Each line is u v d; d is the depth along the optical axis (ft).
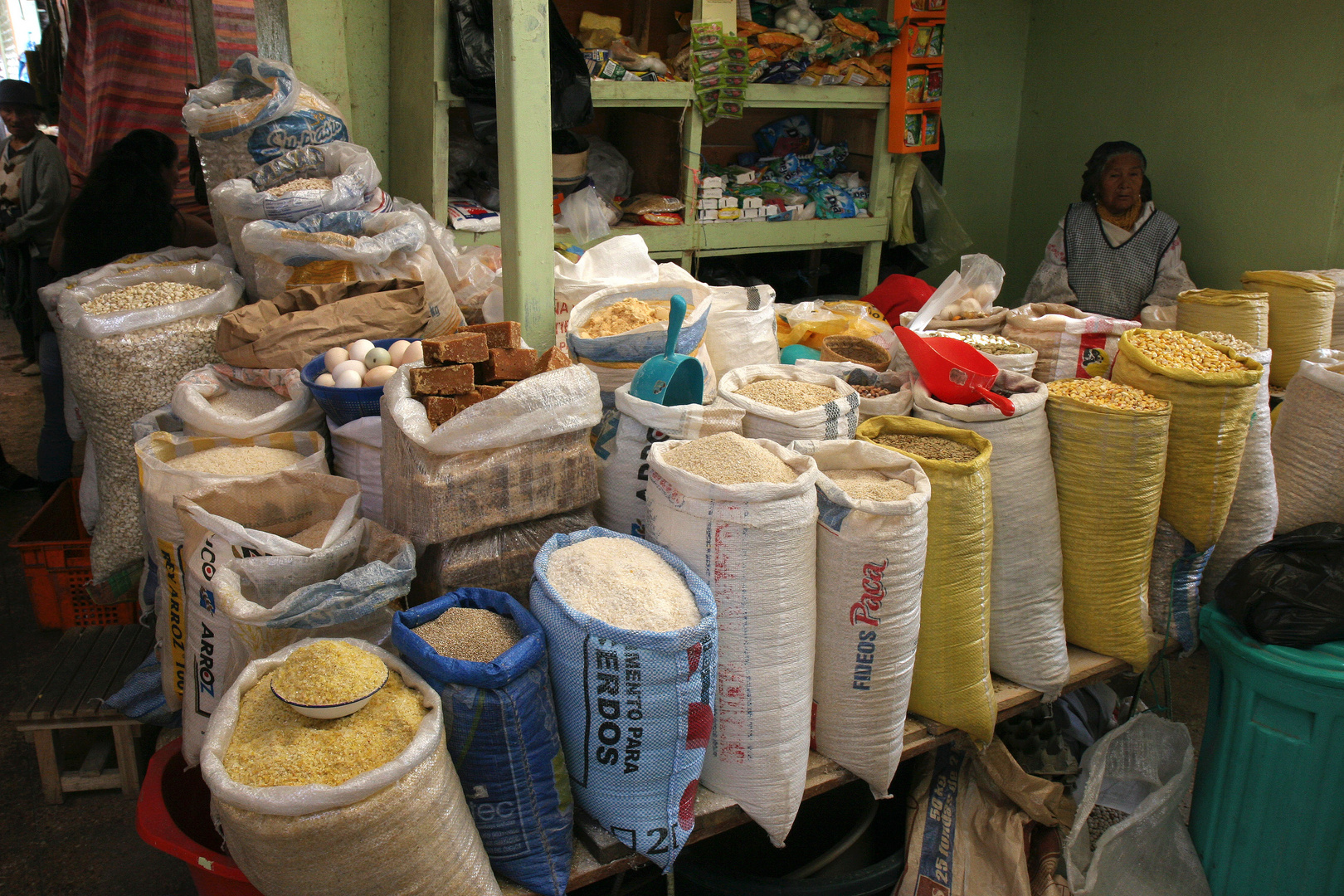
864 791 6.93
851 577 5.49
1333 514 8.09
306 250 7.31
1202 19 13.52
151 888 6.74
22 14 23.36
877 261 14.38
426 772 4.12
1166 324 11.62
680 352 6.60
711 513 5.13
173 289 7.62
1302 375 8.36
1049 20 15.69
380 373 6.20
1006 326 8.74
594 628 4.58
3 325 22.12
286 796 3.78
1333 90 12.15
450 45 9.55
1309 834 6.18
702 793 5.54
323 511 5.75
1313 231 12.63
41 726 7.18
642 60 11.66
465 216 10.46
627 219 12.49
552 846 4.82
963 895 6.30
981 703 6.37
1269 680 6.13
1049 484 6.77
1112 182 12.77
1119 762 7.05
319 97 8.63
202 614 5.17
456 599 5.01
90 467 8.43
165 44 15.85
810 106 12.83
